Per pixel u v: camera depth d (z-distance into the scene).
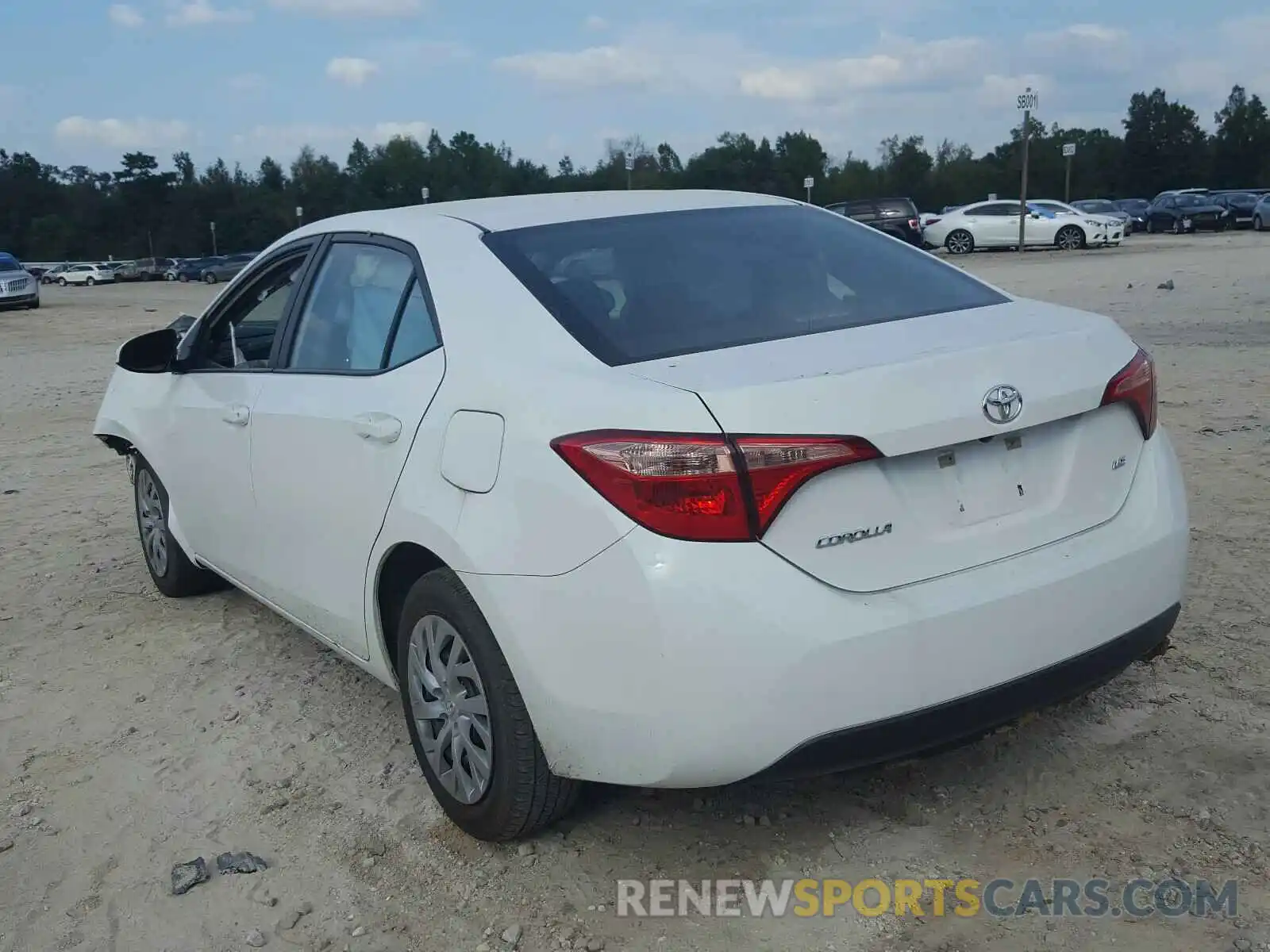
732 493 2.54
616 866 3.08
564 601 2.70
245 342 4.46
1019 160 93.81
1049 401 2.87
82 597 5.59
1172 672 3.93
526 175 105.38
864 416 2.63
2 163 128.88
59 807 3.60
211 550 4.70
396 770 3.70
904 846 3.08
